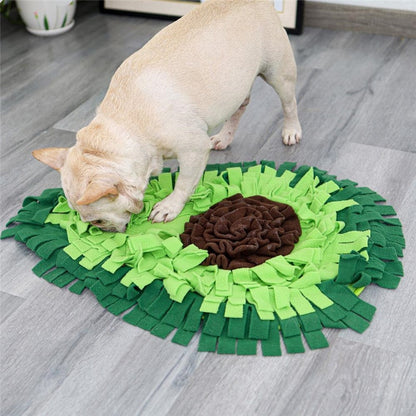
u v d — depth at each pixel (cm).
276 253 162
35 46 292
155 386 133
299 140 214
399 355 137
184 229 174
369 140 214
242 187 189
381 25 289
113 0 317
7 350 144
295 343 140
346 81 252
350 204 178
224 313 147
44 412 129
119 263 160
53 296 158
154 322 148
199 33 162
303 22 294
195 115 160
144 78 156
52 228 179
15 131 230
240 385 133
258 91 249
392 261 161
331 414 126
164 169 201
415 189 189
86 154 154
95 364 139
